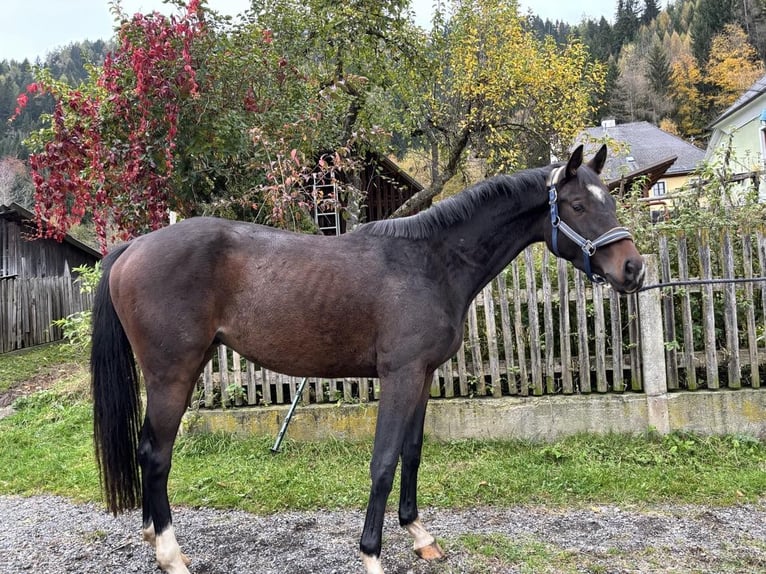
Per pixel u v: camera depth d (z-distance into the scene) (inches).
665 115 1502.2
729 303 153.6
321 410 160.2
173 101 180.7
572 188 95.7
